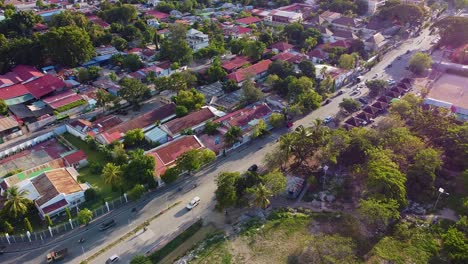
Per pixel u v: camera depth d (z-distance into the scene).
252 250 93.38
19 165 125.38
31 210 104.31
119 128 139.38
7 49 191.75
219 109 155.12
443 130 123.56
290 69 176.75
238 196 103.44
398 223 99.62
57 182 110.38
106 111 159.25
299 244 94.31
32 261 92.56
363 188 110.38
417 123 130.12
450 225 98.19
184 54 195.50
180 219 104.38
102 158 129.25
